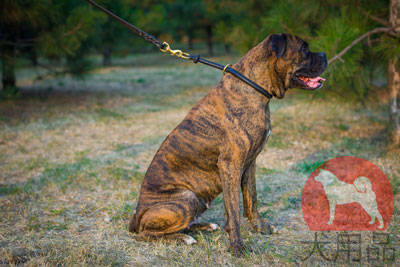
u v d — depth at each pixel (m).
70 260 2.85
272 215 3.77
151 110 9.54
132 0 17.58
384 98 8.79
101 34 11.62
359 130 6.91
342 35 4.72
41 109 9.66
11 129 7.64
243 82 2.91
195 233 3.41
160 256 2.96
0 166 5.53
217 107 2.98
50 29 8.94
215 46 35.09
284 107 9.20
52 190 4.57
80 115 9.02
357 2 5.66
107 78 16.52
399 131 5.44
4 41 8.84
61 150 6.37
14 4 7.68
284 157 5.70
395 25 4.98
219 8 9.81
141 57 29.19
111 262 2.85
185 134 3.08
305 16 6.03
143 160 5.78
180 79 15.83
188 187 3.12
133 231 3.40
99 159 5.83
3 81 10.95
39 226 3.59
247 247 3.01
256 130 2.87
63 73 11.16
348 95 6.03
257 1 8.21
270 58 2.84
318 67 2.82
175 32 27.81
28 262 2.84
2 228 3.51
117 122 8.30
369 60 6.11
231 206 2.92
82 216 3.85
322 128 7.19
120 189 4.56
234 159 2.89
